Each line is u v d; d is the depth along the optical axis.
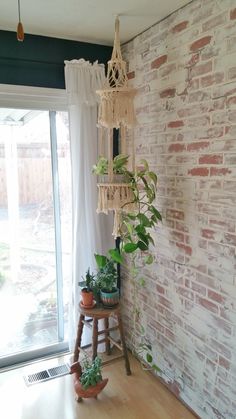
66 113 2.40
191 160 1.80
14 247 2.42
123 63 1.87
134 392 2.15
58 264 2.56
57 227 2.52
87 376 2.03
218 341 1.72
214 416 1.80
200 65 1.68
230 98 1.52
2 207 2.34
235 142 1.52
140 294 2.41
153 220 1.99
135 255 2.41
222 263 1.66
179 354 2.05
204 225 1.75
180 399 2.08
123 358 2.42
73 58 2.32
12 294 2.47
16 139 2.30
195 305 1.87
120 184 1.84
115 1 1.69
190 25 1.72
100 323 2.52
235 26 1.47
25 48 2.16
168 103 1.94
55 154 2.43
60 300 2.61
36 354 2.52
